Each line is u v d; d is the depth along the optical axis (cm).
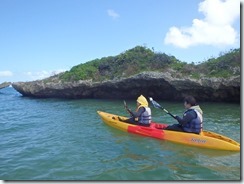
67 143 923
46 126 1248
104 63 2548
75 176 635
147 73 1980
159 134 933
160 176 623
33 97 3073
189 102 896
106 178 617
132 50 2559
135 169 668
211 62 1927
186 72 1928
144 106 1020
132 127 1023
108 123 1164
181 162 715
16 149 874
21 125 1299
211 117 1298
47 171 672
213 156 761
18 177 639
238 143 824
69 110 1772
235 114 1362
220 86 1731
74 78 2538
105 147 861
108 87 2328
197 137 850
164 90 2055
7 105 2289
